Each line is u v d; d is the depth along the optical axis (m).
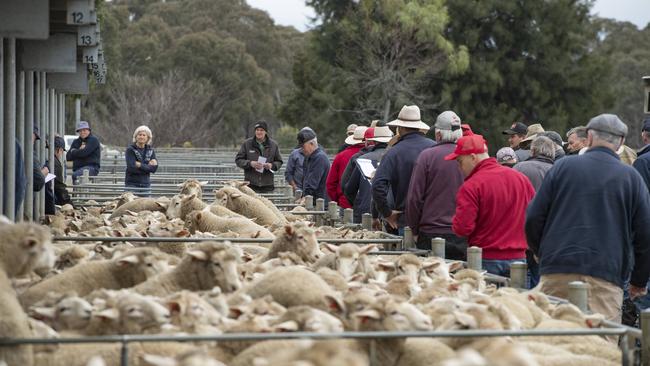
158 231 15.94
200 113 104.62
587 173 12.95
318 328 9.07
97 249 13.86
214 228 18.50
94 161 35.06
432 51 74.06
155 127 96.31
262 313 9.73
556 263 12.95
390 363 9.32
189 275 11.34
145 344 8.86
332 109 75.25
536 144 17.97
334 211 23.03
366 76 74.50
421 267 13.07
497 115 74.56
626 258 12.96
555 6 77.75
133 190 28.98
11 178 17.69
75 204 27.20
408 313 9.37
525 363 5.50
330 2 78.94
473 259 14.29
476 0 77.75
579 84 78.38
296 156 32.06
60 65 19.94
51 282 11.30
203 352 7.28
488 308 10.30
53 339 8.33
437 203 16.30
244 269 12.46
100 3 49.59
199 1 133.50
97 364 6.54
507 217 15.02
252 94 119.50
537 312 11.57
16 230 9.69
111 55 104.88
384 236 17.81
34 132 22.86
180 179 34.91
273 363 6.02
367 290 10.76
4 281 9.28
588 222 12.86
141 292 11.13
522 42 78.31
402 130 18.12
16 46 19.84
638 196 12.95
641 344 10.50
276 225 19.14
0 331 8.59
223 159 52.16
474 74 74.94
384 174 17.77
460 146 15.20
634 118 113.38
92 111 99.81
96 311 9.37
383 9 74.00
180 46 116.88
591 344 10.69
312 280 10.73
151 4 133.50
